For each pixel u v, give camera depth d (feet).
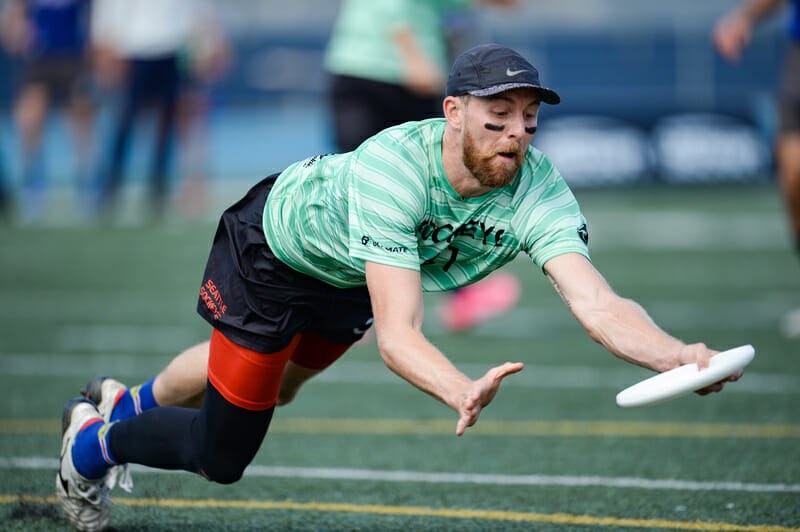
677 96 208.23
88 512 39.86
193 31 150.51
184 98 164.04
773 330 85.61
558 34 212.84
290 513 43.04
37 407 61.72
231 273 37.11
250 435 37.29
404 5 76.79
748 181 202.59
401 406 63.62
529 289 113.60
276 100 225.35
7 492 45.06
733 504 43.57
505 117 32.17
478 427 58.34
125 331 87.15
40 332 86.48
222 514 42.80
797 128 80.07
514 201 34.65
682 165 202.28
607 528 40.75
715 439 54.95
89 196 177.06
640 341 32.17
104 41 147.02
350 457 52.21
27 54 156.97
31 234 149.48
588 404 63.72
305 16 228.84
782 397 64.28
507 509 43.50
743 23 79.71
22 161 171.73
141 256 130.21
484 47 32.78
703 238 146.00
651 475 48.34
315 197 35.22
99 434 38.83
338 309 37.58
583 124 201.98
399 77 77.61
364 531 40.65
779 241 142.31
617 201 192.13
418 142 33.86
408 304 32.50
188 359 40.70
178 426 37.70
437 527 41.14
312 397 66.13
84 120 169.68
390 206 33.17
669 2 220.43
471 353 79.10
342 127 78.84
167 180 164.35
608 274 117.39
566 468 49.83
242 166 225.97
